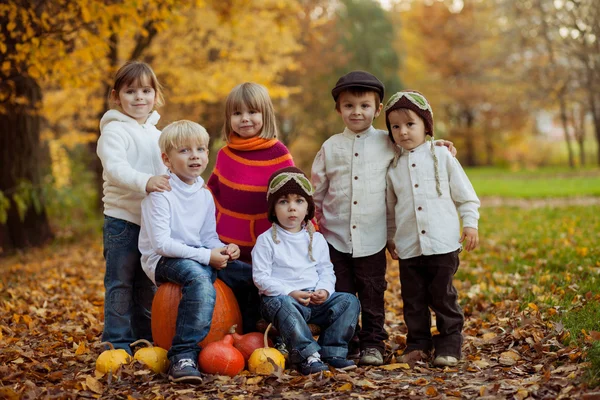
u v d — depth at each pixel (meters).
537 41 27.78
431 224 3.92
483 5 34.50
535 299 5.16
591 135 42.28
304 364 3.62
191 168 3.85
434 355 3.92
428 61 35.41
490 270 6.94
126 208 4.05
